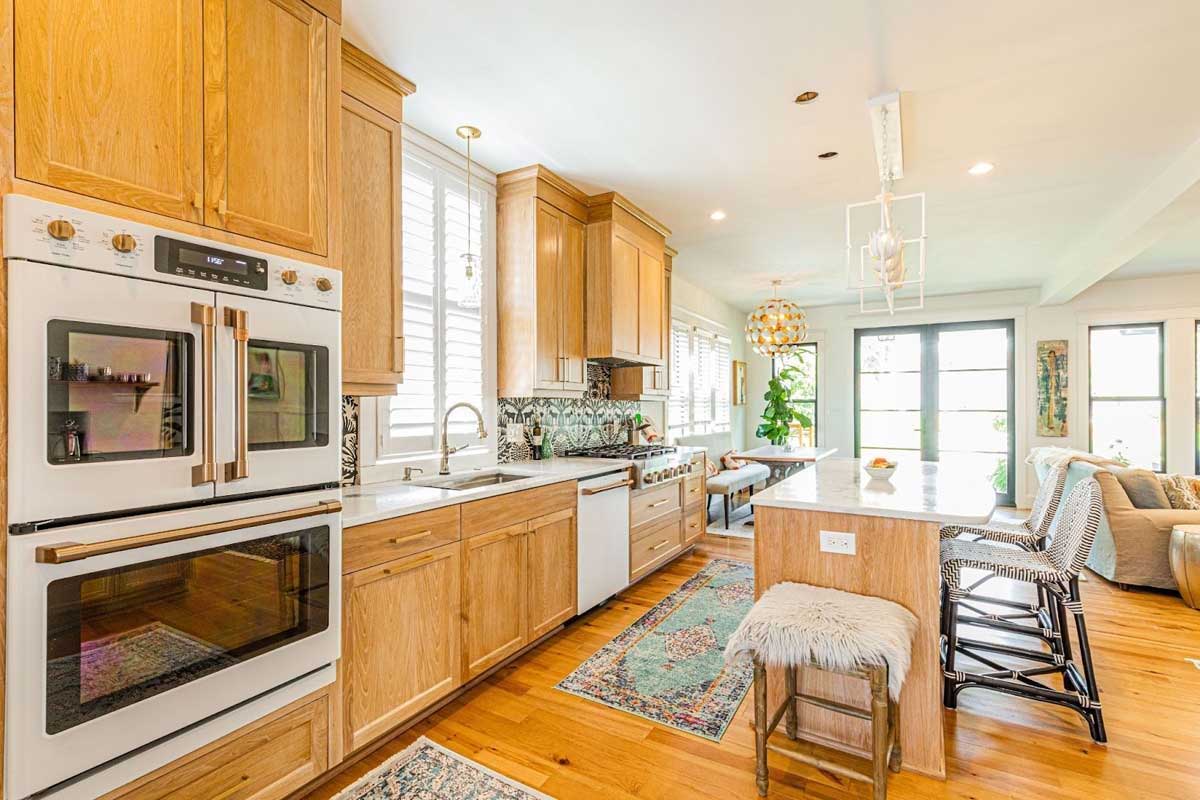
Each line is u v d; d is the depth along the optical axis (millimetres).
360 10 1922
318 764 1694
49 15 1169
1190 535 3334
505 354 3293
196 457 1365
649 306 4148
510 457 3453
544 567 2758
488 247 3254
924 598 1866
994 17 1962
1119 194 3645
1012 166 3229
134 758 1275
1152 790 1766
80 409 1181
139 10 1316
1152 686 2412
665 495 4031
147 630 1284
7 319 1094
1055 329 6473
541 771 1870
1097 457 4414
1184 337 5883
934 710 1847
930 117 2672
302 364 1643
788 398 7488
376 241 2252
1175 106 2561
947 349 7078
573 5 1902
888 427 7379
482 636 2367
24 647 1108
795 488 2426
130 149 1291
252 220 1549
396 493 2301
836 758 1945
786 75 2326
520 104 2551
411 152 2762
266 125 1595
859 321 7531
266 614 1528
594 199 3658
